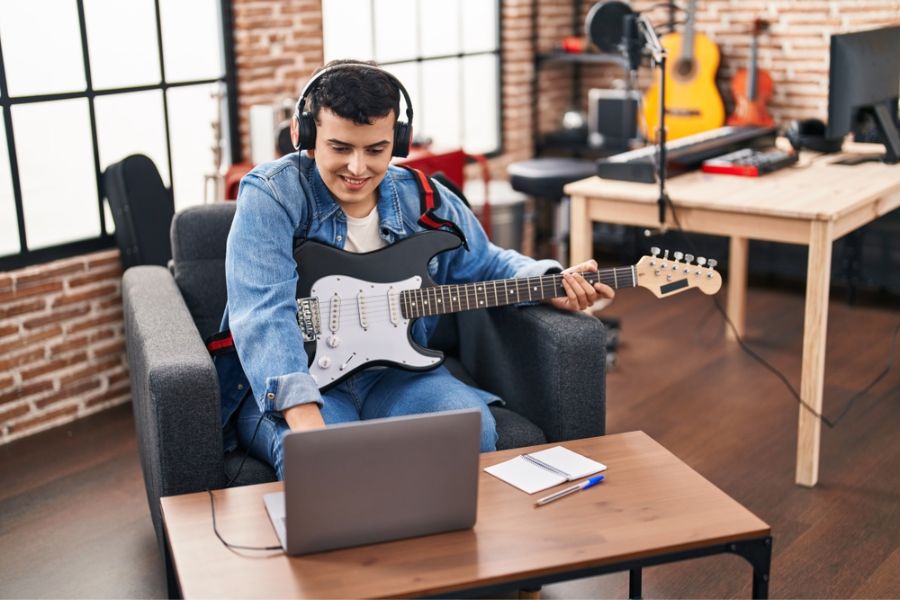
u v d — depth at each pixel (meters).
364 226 2.37
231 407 2.36
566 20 5.98
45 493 3.07
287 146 3.93
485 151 5.78
